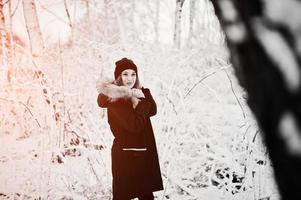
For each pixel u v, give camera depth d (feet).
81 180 15.40
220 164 15.51
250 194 14.26
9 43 20.13
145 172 10.87
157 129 15.67
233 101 18.98
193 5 31.19
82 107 17.28
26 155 15.89
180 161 15.52
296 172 1.17
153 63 20.75
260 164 14.46
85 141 17.22
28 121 17.33
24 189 14.93
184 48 23.17
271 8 1.22
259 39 1.26
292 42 1.17
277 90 1.20
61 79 18.28
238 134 15.70
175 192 14.90
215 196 14.37
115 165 10.94
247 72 1.33
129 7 32.63
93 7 30.09
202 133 17.49
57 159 16.51
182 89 18.30
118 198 10.78
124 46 21.91
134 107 10.78
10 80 17.81
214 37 21.90
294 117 1.16
